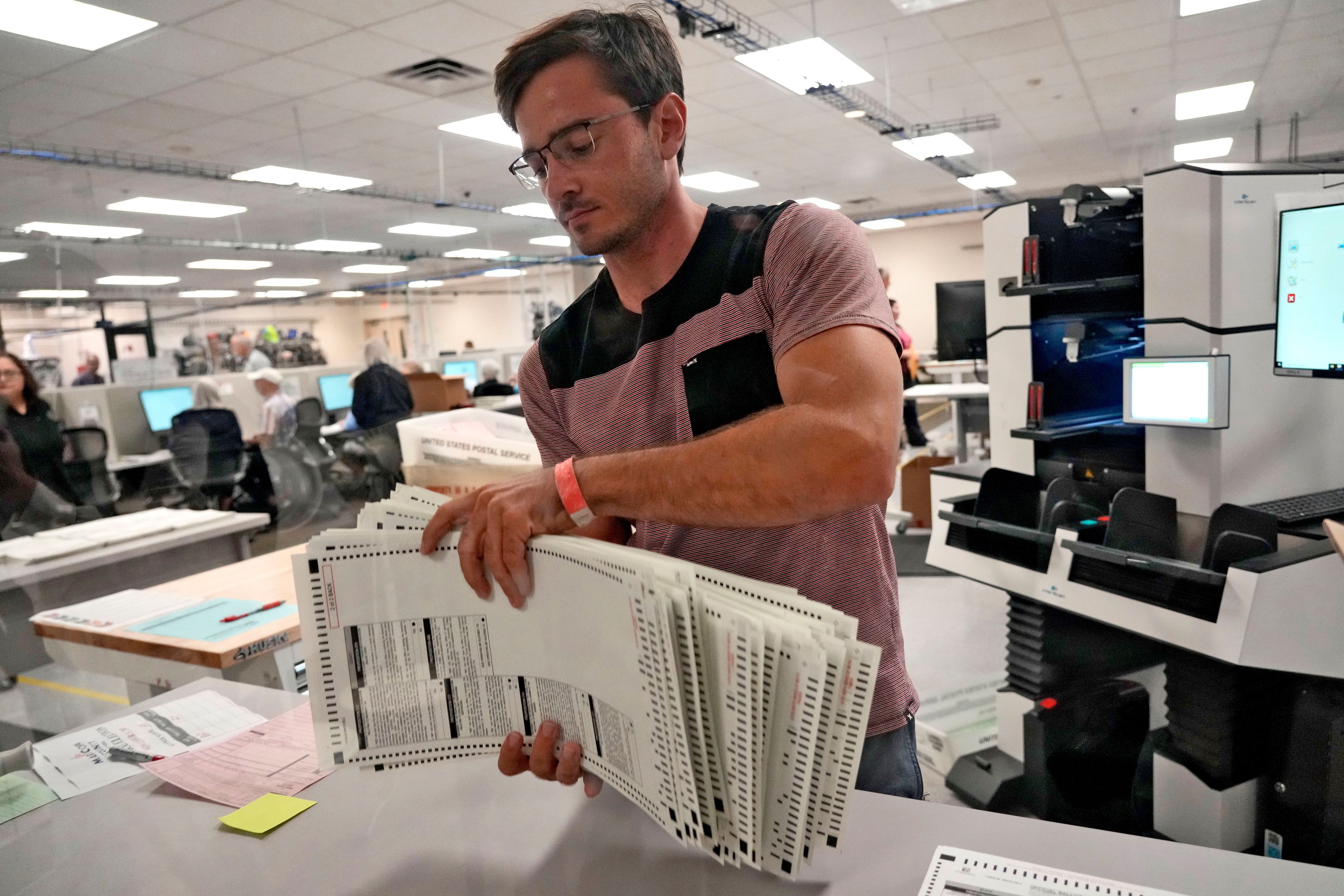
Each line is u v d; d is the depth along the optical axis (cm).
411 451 119
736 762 55
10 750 93
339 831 73
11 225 723
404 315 1513
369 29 403
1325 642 136
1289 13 451
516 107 73
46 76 430
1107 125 704
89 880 68
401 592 67
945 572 361
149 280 1127
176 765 87
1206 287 162
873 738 83
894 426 59
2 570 212
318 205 835
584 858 66
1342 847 130
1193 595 141
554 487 65
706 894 60
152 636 141
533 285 1364
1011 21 449
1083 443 201
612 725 61
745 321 76
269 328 1402
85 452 382
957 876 59
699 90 535
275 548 455
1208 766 147
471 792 78
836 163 790
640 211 74
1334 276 141
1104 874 58
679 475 61
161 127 536
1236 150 820
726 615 53
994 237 220
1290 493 171
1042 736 176
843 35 454
